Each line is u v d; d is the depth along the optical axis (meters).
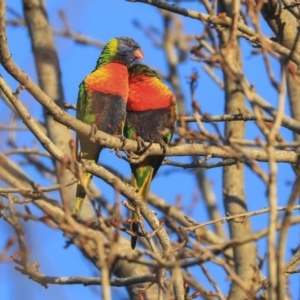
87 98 12.64
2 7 8.73
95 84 12.70
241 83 7.43
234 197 13.45
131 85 13.06
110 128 12.71
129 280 10.10
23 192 9.02
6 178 11.55
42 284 9.60
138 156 11.38
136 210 9.90
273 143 7.09
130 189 10.34
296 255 9.87
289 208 6.80
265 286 9.73
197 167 11.10
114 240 7.54
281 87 7.11
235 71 7.54
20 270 8.95
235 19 7.87
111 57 13.43
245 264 12.16
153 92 12.98
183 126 8.84
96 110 12.60
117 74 12.92
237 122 13.46
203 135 8.30
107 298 6.63
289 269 9.80
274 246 6.83
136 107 12.94
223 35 12.09
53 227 7.82
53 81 14.78
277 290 6.79
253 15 7.77
